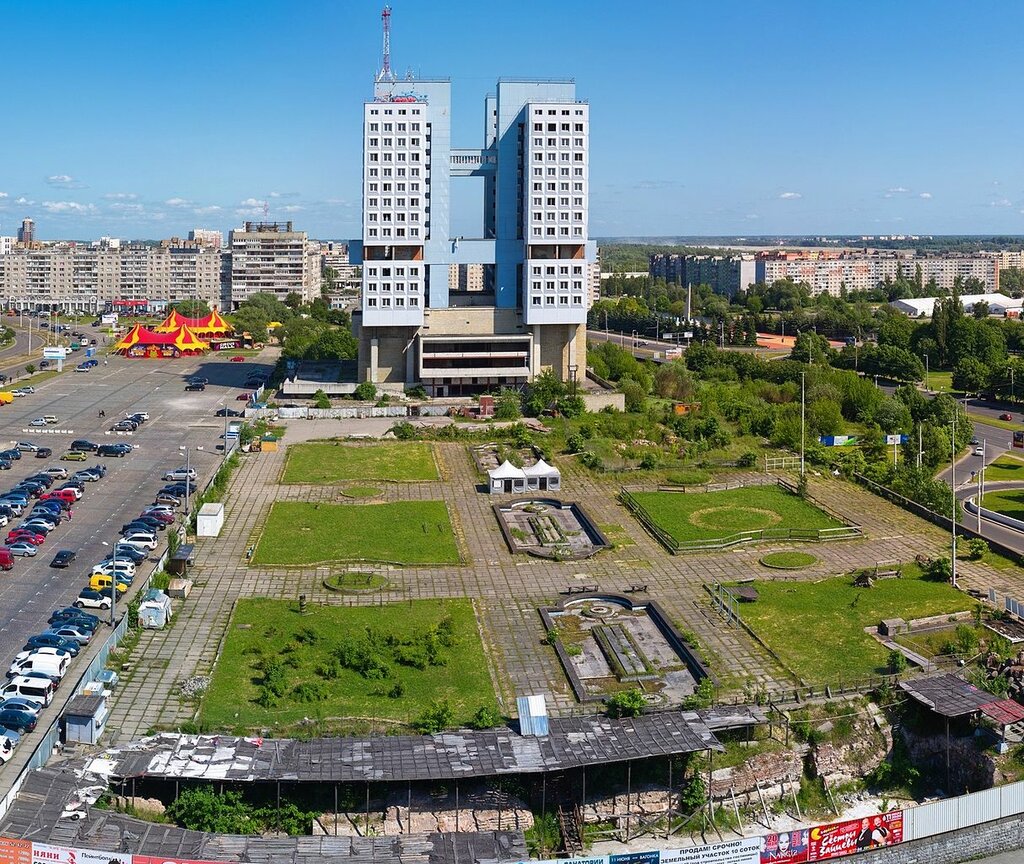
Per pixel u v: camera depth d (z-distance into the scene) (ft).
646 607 591.78
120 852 359.87
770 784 442.09
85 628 523.70
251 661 509.76
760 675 502.79
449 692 484.74
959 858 415.44
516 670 510.99
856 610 581.12
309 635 533.55
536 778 414.00
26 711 439.63
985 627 555.69
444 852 376.27
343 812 403.34
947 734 464.65
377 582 619.26
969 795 417.69
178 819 387.75
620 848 408.05
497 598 602.85
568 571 648.38
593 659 527.81
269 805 401.08
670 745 419.33
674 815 424.87
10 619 545.44
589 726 435.53
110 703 463.42
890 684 483.92
